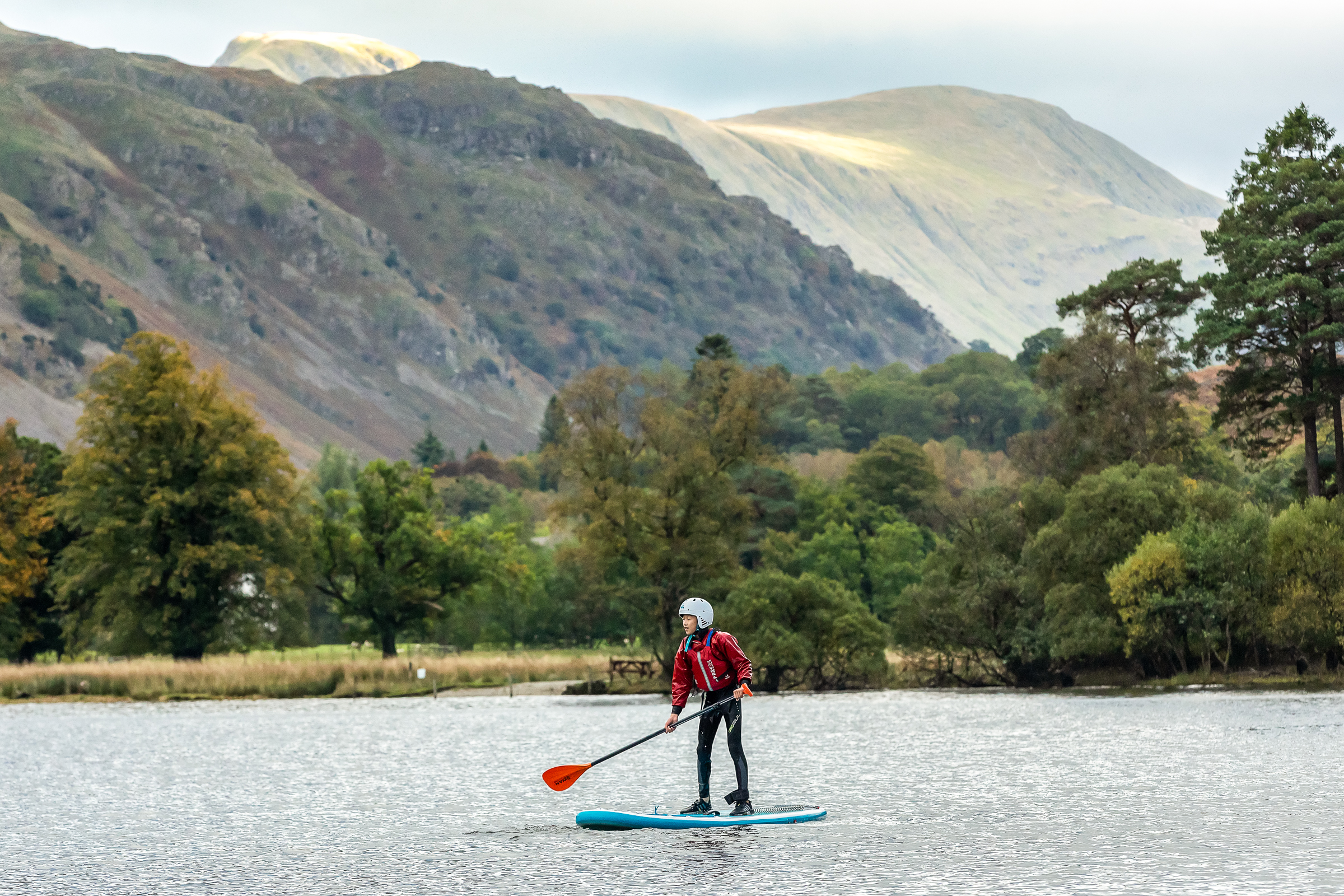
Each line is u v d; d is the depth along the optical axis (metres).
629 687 65.69
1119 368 73.31
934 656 65.19
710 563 70.69
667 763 27.28
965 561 64.56
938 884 12.80
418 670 65.06
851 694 57.53
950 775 23.27
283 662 66.88
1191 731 31.89
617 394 74.81
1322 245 59.91
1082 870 13.39
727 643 17.25
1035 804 18.94
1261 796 19.28
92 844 17.30
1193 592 54.09
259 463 74.19
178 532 72.25
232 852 16.38
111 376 73.75
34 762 30.28
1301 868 13.27
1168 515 58.56
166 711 53.25
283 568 73.19
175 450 72.62
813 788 21.56
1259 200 62.53
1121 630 55.94
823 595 61.69
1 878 14.81
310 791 23.39
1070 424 72.69
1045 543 59.19
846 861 14.18
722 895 12.45
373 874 14.41
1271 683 52.50
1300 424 63.16
